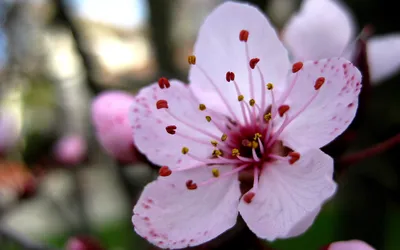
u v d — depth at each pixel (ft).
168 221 0.22
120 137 0.25
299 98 0.23
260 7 0.39
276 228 0.21
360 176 0.41
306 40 0.28
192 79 0.24
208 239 0.21
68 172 0.52
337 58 0.22
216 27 0.24
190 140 0.24
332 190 0.20
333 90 0.22
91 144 0.52
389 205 0.45
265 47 0.23
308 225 0.20
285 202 0.22
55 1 0.42
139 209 0.22
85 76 0.43
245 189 0.23
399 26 0.42
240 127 0.24
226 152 0.24
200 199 0.23
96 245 0.32
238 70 0.24
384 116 0.41
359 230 0.42
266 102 0.24
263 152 0.24
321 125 0.22
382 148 0.25
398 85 0.40
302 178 0.22
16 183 0.46
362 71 0.25
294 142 0.23
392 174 0.40
